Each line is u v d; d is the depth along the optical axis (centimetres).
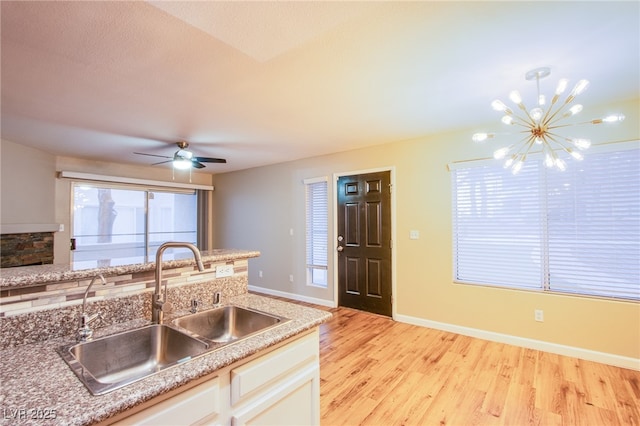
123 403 80
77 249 485
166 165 549
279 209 534
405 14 151
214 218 648
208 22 155
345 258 446
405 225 390
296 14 150
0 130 332
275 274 540
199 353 110
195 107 273
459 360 283
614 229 274
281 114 293
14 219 380
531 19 158
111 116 292
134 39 169
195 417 97
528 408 211
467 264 349
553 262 301
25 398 81
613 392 228
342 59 195
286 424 129
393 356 292
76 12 145
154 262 154
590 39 176
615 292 273
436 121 318
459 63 202
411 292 383
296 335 136
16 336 113
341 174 449
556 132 296
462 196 353
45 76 211
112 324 139
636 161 266
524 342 310
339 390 235
